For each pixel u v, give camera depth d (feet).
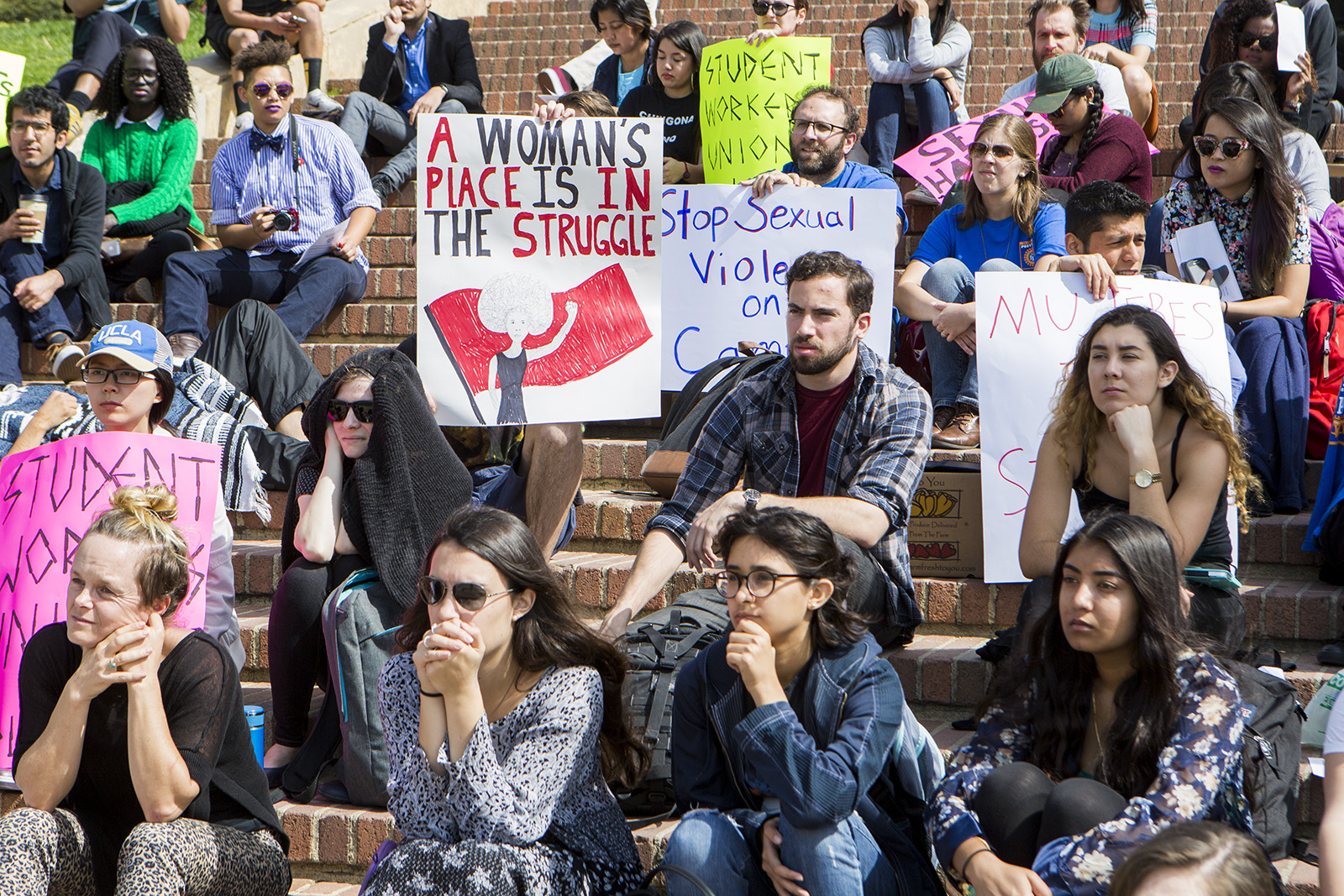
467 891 9.59
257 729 13.93
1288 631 14.69
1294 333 17.02
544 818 9.99
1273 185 17.25
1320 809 12.14
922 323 18.21
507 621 10.52
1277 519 16.31
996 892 9.19
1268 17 22.72
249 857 10.98
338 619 13.46
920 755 10.73
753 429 14.55
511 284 16.07
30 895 10.35
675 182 24.97
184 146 26.50
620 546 18.24
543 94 30.53
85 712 10.68
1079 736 10.22
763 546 10.18
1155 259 20.38
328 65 36.04
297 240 24.00
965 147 22.25
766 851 10.07
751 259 18.43
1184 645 9.84
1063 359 15.06
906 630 14.82
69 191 24.20
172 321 22.93
